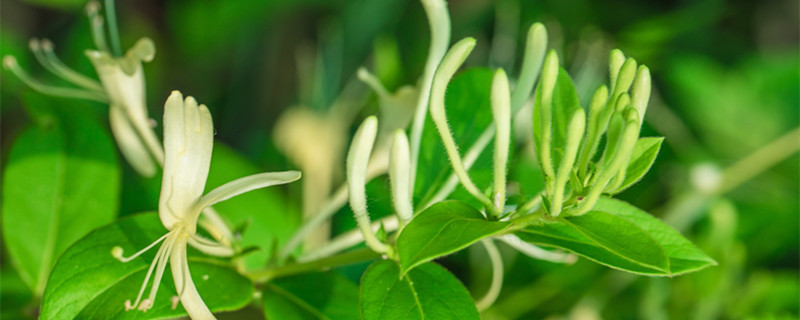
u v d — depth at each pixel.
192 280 0.28
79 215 0.34
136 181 0.39
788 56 0.57
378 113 0.35
